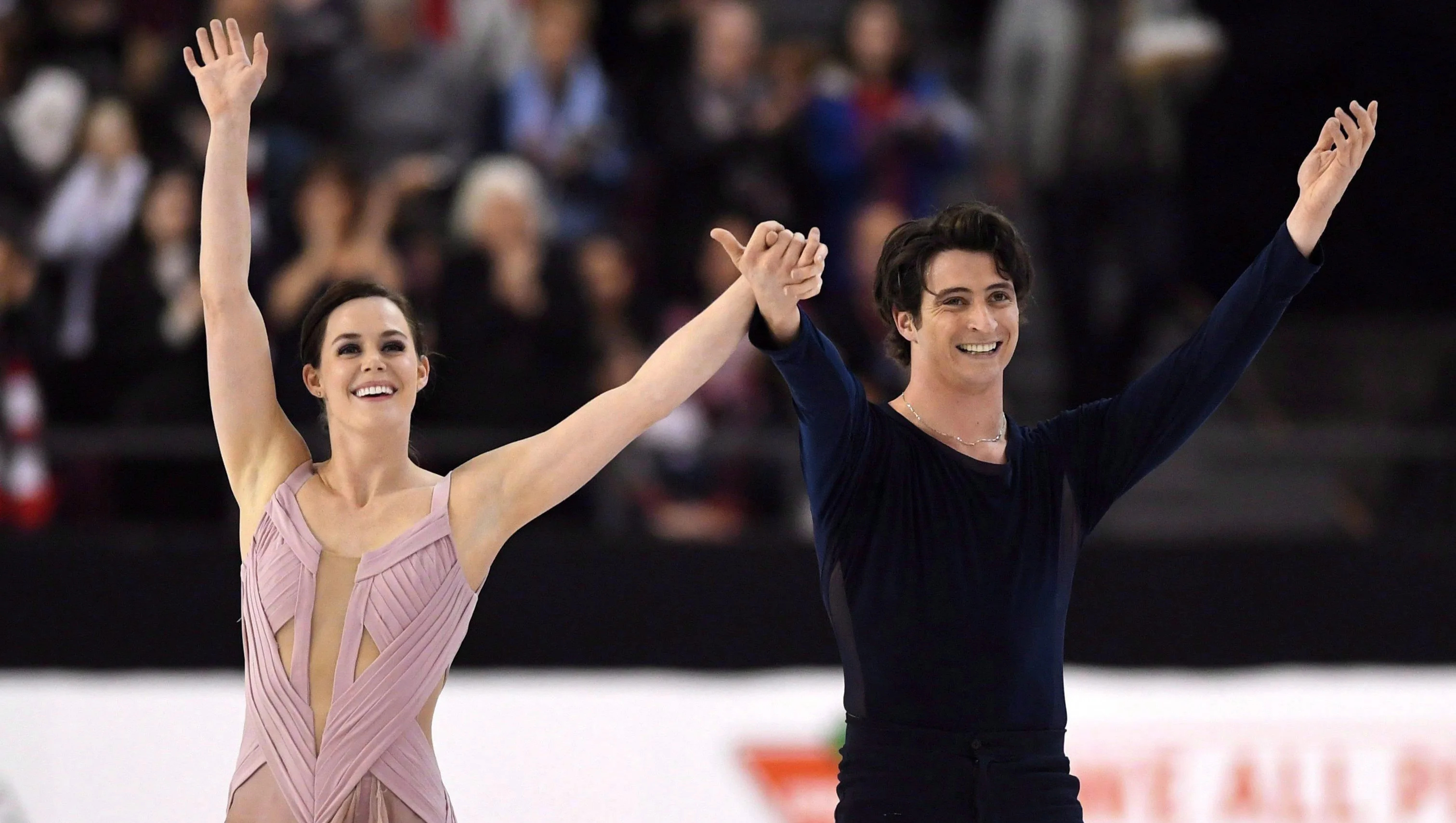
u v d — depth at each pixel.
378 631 13.17
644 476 24.80
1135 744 20.38
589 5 29.66
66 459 24.20
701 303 26.97
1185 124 33.97
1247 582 22.22
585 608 21.67
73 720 20.25
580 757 20.30
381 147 27.00
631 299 26.66
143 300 25.06
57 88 26.47
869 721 13.24
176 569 21.59
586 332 25.22
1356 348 30.28
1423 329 30.27
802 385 13.36
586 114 27.88
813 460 13.59
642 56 28.81
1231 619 22.14
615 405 13.70
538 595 21.66
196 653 21.44
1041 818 13.02
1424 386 29.91
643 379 13.70
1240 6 34.34
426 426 24.39
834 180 27.75
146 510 24.34
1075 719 20.42
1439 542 22.44
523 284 24.98
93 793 20.06
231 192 13.66
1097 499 13.93
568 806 20.16
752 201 27.44
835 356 13.50
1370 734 20.56
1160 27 28.23
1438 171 33.62
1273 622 22.16
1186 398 13.97
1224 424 29.33
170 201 25.45
